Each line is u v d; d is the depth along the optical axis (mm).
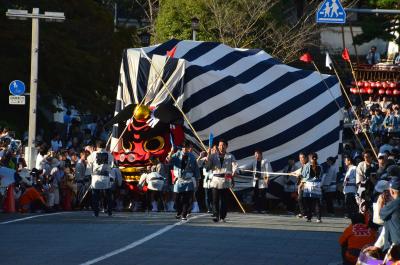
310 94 78750
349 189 67812
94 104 104750
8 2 99688
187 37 112875
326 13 64875
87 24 104688
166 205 72312
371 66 108250
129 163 73000
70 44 100625
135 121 73438
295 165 75938
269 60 79812
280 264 41438
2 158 69250
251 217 66625
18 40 97750
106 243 46875
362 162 64812
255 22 111625
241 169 74875
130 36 110625
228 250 45531
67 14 105688
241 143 75688
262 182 74375
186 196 60250
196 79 74250
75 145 91062
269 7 112312
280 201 78000
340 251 46844
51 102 104312
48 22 100938
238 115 75188
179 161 60250
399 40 120250
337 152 79062
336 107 79875
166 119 73125
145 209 72438
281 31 114375
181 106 74250
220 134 75125
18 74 96062
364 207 43031
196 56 77562
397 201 32812
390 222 32812
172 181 71438
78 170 72500
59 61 99625
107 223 57375
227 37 112750
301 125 77500
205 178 69062
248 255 43938
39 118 106312
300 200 66812
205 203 73562
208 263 40781
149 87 74875
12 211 68250
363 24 119875
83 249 44312
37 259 40656
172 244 47062
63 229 53406
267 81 77812
